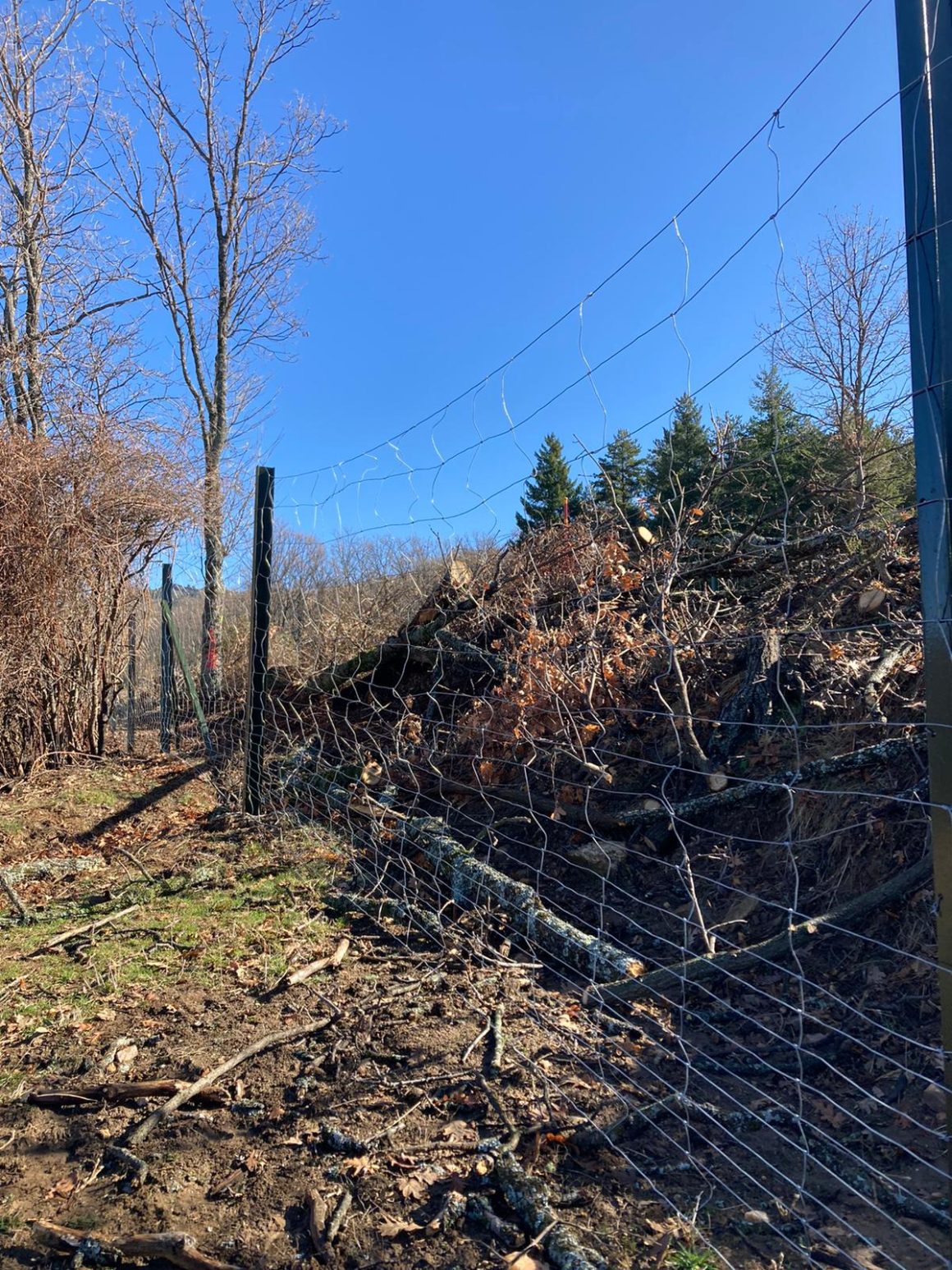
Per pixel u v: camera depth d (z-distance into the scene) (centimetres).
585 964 349
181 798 696
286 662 851
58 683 799
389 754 630
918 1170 224
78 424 796
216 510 1009
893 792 357
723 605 587
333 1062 291
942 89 152
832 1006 301
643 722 512
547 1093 265
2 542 720
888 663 424
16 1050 313
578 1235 206
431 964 370
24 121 1084
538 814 489
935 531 154
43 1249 214
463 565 769
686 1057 279
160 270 1359
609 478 473
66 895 488
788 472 513
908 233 159
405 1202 224
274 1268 204
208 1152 250
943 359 152
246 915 435
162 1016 334
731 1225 207
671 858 422
